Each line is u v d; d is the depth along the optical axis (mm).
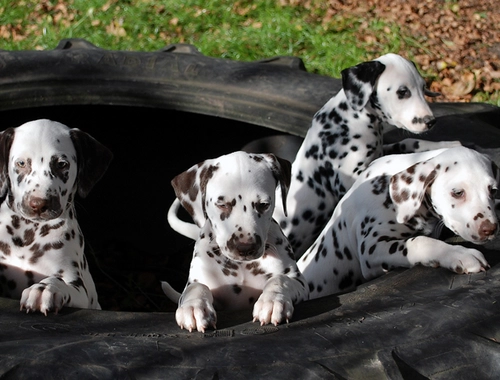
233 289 2137
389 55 2514
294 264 2143
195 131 2758
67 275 2191
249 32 4207
